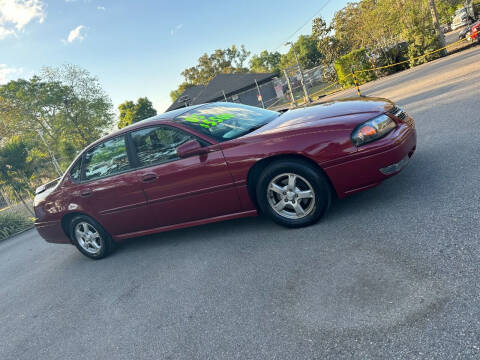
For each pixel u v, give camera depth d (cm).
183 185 361
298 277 257
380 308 195
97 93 4056
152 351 236
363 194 353
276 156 314
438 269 208
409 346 164
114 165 410
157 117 402
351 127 292
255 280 276
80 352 265
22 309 394
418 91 913
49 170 1647
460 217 250
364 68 2156
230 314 245
